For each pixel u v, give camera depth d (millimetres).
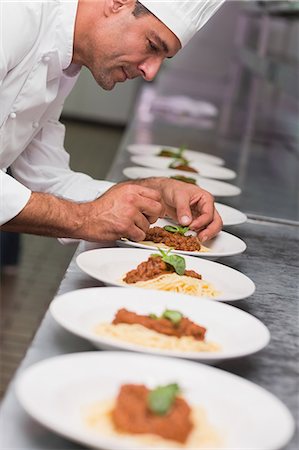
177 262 1587
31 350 1229
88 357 1109
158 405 962
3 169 2223
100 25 1984
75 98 9547
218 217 1995
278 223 2467
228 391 1083
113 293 1407
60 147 2434
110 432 960
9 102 2020
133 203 1793
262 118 5254
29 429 1023
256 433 1002
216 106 5551
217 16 6934
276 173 3627
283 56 5258
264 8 4941
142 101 5188
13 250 4746
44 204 1752
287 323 1517
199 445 960
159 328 1250
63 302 1329
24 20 1911
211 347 1246
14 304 4215
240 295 1546
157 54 1996
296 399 1189
